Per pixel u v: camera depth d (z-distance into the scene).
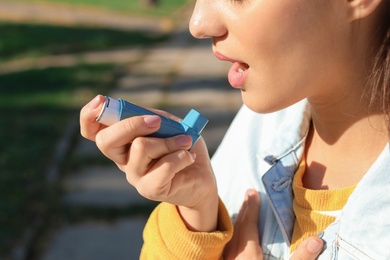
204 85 11.41
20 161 7.51
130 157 1.33
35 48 15.35
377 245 1.31
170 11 24.41
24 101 10.38
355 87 1.38
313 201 1.43
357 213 1.33
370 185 1.33
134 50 15.71
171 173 1.33
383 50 1.33
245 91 1.37
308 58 1.32
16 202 6.38
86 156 7.62
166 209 1.52
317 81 1.35
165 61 14.10
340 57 1.34
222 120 9.01
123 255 5.42
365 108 1.39
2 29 17.62
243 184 1.65
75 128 8.83
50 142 8.22
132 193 6.55
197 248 1.47
